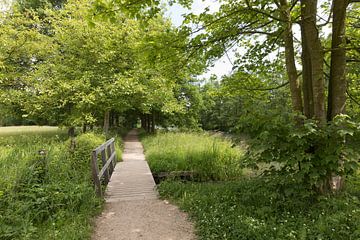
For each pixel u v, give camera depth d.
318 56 4.89
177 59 6.26
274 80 8.60
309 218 4.02
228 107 29.80
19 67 15.88
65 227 4.04
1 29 13.81
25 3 19.30
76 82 13.30
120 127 31.62
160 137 16.61
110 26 13.16
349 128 3.81
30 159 6.02
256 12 6.05
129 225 4.41
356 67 6.70
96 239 3.90
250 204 4.88
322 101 4.91
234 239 3.66
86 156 7.76
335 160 3.93
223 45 6.64
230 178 8.43
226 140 11.80
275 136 4.27
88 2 14.01
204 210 4.76
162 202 5.65
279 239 3.41
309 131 3.92
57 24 16.20
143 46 5.77
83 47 14.29
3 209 4.30
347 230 3.46
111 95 13.62
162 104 17.69
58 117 17.19
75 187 5.25
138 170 9.02
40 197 4.82
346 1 4.99
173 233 4.09
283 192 4.64
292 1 6.03
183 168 8.95
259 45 7.58
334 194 4.68
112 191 6.45
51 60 15.28
